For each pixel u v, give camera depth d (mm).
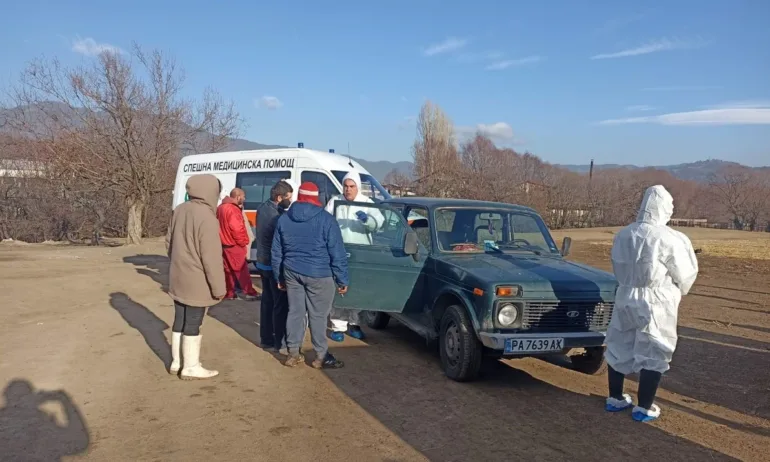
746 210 66062
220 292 5477
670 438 4621
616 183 60188
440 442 4398
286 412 4895
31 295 9711
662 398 5590
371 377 5914
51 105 22766
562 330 5625
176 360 5773
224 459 4000
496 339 5293
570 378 6156
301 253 5859
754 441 4629
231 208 9633
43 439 4207
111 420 4598
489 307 5438
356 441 4363
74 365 5941
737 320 9812
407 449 4258
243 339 7277
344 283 5895
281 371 6012
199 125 24266
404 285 6477
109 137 21406
